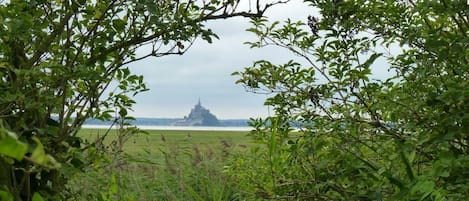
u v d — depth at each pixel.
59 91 2.77
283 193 3.65
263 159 4.06
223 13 3.06
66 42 2.79
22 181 2.25
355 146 3.50
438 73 3.19
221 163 5.61
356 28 3.50
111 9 2.88
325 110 3.69
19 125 2.27
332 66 3.58
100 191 3.33
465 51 2.95
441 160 2.71
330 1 3.44
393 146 3.52
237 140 6.04
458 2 2.96
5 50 2.51
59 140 2.65
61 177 2.75
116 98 3.05
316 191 3.50
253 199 4.18
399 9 3.40
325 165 3.44
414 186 2.69
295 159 3.66
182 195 5.34
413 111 3.28
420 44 3.30
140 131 3.15
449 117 2.95
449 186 2.79
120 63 3.01
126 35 3.06
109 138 3.24
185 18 3.03
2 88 2.38
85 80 2.81
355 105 3.65
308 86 3.67
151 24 2.89
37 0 2.68
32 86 2.62
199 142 6.30
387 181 3.30
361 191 3.31
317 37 3.63
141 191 5.11
